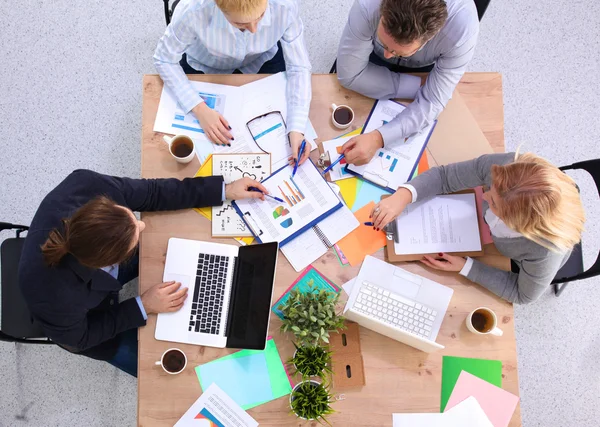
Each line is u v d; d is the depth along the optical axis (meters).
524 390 2.23
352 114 1.63
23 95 2.38
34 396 2.12
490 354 1.51
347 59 1.59
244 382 1.46
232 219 1.57
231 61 1.85
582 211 1.36
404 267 1.57
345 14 2.51
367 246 1.58
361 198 1.62
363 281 1.55
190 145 1.60
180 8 1.60
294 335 1.49
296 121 1.63
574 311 2.29
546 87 2.50
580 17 2.58
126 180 1.52
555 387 2.23
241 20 1.36
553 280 1.76
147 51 2.44
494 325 1.47
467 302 1.55
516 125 2.46
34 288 1.33
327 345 1.48
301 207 1.58
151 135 1.62
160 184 1.53
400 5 1.25
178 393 1.45
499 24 2.55
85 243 1.21
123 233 1.24
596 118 2.48
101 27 2.45
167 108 1.65
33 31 2.44
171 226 1.56
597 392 2.23
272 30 1.69
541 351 2.26
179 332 1.48
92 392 2.13
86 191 1.44
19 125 2.35
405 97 1.71
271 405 1.46
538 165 1.33
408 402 1.48
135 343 1.74
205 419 1.45
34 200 2.29
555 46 2.54
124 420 2.12
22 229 1.74
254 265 1.49
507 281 1.53
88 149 2.35
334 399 1.47
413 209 1.61
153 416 1.44
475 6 1.63
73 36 2.44
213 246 1.54
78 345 1.46
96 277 1.38
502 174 1.36
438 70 1.61
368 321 1.43
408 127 1.63
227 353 1.48
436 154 1.67
